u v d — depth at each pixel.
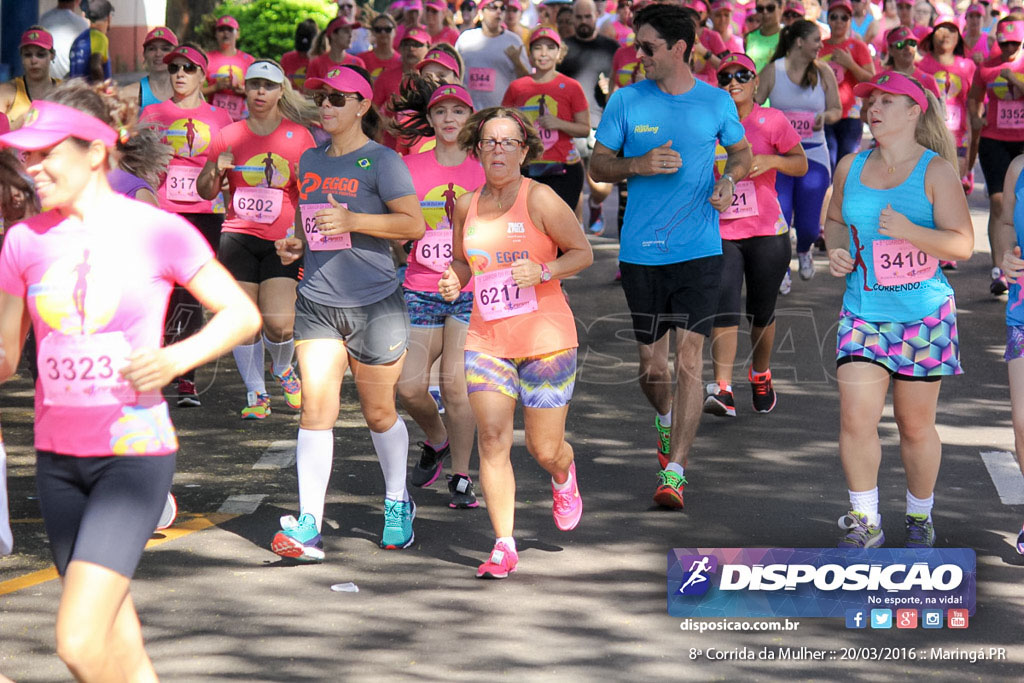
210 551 7.96
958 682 6.31
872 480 7.88
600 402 11.43
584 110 14.84
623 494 9.12
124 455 5.04
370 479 9.49
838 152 17.81
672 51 8.93
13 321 5.18
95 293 4.99
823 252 18.80
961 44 18.52
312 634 6.77
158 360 4.89
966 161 17.62
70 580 4.91
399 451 8.02
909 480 7.94
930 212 7.60
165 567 7.68
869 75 17.61
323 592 7.34
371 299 7.77
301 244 8.16
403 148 10.68
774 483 9.34
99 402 5.02
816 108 14.99
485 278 7.41
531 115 14.77
